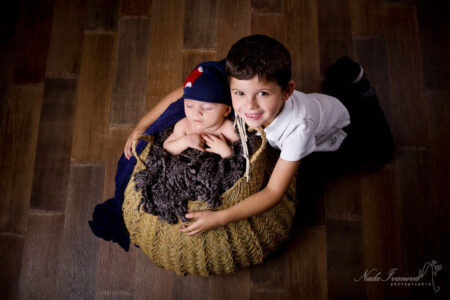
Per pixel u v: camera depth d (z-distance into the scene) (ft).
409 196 4.59
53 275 4.39
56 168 4.72
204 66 3.42
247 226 3.44
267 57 2.56
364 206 4.56
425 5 5.21
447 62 5.00
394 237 4.47
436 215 4.53
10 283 4.36
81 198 4.63
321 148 3.96
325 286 4.33
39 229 4.52
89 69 5.04
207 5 5.24
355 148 4.63
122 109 4.91
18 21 5.22
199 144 3.62
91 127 4.85
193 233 3.20
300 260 4.39
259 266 4.37
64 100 4.94
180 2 5.24
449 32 5.10
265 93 2.68
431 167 4.67
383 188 4.61
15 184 4.66
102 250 4.45
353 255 4.42
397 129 4.81
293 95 3.22
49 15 5.24
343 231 4.49
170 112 3.84
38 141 4.81
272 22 5.17
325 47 5.07
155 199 3.35
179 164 3.42
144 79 5.01
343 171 4.67
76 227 4.53
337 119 3.71
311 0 5.24
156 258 3.65
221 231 3.37
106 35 5.16
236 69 2.59
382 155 4.58
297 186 4.61
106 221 4.03
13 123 4.86
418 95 4.91
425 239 4.47
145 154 3.64
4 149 4.78
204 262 3.51
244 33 5.14
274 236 3.68
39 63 5.07
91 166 4.73
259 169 3.41
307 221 4.51
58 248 4.46
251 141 3.48
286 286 4.33
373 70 5.00
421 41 5.08
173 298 4.31
